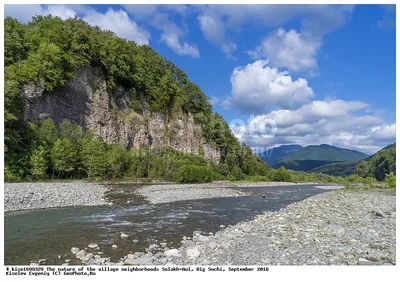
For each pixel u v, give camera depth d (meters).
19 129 45.59
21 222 17.12
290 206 24.23
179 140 90.19
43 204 22.95
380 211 19.31
